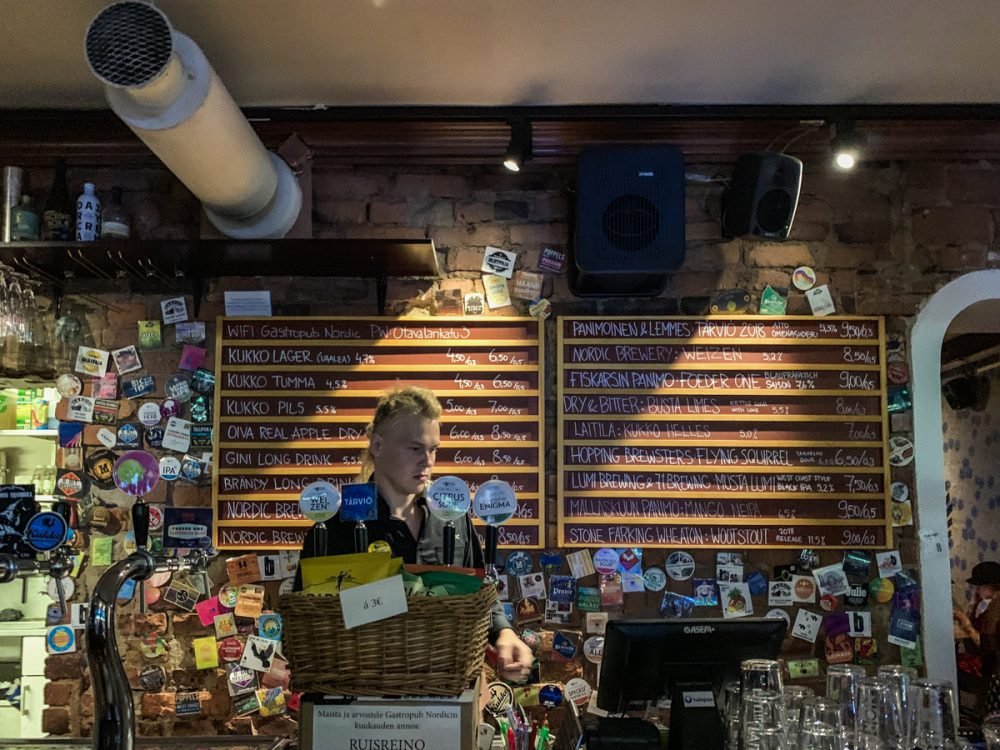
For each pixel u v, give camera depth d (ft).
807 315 10.64
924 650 10.19
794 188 10.11
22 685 11.83
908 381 10.65
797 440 10.43
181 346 10.57
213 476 10.25
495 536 5.93
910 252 10.80
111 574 5.59
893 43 8.88
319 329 10.46
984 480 17.78
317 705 5.04
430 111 10.22
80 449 10.39
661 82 9.67
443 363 10.44
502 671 6.16
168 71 6.75
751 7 8.18
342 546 7.11
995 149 10.69
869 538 10.34
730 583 10.32
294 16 8.21
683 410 10.44
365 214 10.75
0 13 8.04
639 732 6.27
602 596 10.21
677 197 9.91
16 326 9.64
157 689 10.03
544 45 8.84
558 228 10.75
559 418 10.39
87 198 10.18
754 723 5.69
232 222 9.66
